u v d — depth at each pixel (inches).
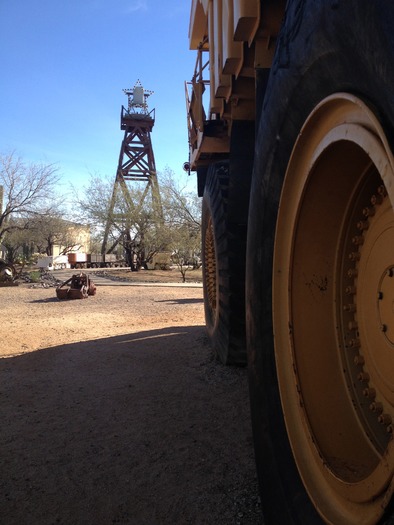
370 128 53.7
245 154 141.1
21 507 105.5
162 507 104.7
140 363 242.1
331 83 61.6
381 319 68.6
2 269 970.7
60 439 144.2
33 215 1168.8
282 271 83.4
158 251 1673.2
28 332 352.8
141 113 1722.4
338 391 76.7
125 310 507.5
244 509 102.4
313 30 63.3
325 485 68.3
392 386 65.5
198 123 195.8
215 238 213.9
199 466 124.1
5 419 162.9
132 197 1545.3
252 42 102.6
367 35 49.3
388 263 67.1
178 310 502.9
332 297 80.0
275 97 80.9
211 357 238.8
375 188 74.4
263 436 90.2
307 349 79.2
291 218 80.6
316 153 69.9
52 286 932.0
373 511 54.2
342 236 78.8
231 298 198.1
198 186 280.7
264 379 90.9
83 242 2815.0
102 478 118.6
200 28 193.6
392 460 50.1
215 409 167.2
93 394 191.3
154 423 156.2
